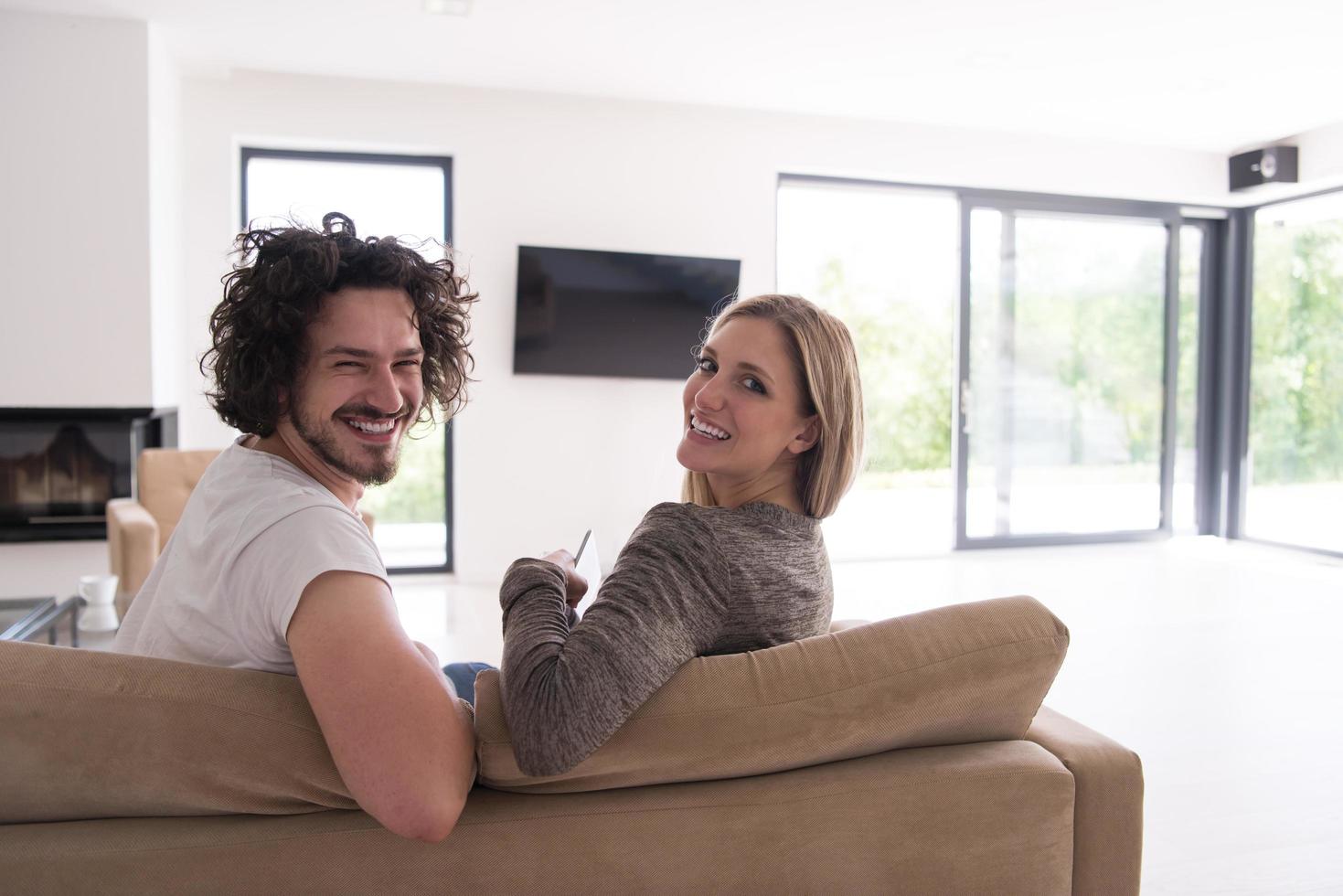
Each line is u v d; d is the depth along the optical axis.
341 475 1.04
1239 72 4.73
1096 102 5.23
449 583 5.12
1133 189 6.09
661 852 0.95
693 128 5.31
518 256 5.03
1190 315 6.75
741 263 5.40
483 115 5.02
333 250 0.98
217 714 0.87
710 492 1.33
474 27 4.17
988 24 4.12
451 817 0.81
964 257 6.06
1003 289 6.18
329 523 0.89
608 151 5.20
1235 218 6.61
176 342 4.62
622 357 5.22
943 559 5.93
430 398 1.15
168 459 3.77
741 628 1.04
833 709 1.00
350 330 0.98
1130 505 6.56
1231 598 4.87
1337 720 3.12
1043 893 1.05
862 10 3.98
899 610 4.60
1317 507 6.13
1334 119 5.52
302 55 4.52
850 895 0.99
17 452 4.10
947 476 6.53
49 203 4.05
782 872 0.97
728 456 1.14
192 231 4.71
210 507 0.99
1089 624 4.35
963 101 5.21
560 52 4.49
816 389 1.13
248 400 0.98
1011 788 1.02
